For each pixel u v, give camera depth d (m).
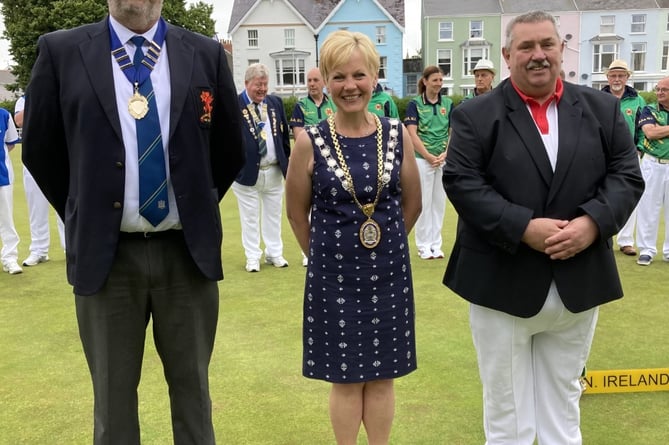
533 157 2.41
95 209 2.34
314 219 2.66
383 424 2.76
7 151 6.45
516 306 2.46
